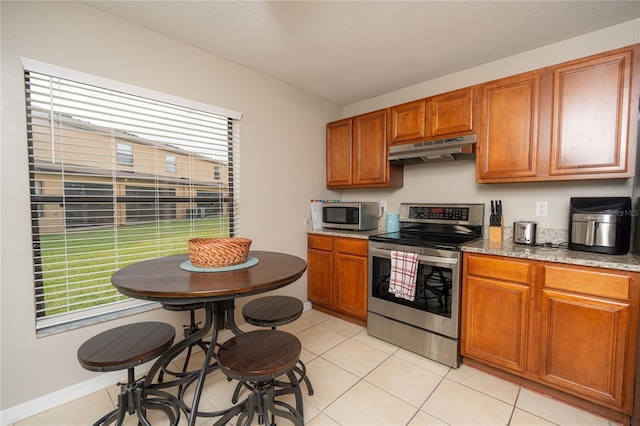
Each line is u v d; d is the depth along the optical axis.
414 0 1.65
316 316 2.96
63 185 1.69
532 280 1.72
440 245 2.04
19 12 1.51
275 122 2.79
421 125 2.50
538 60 2.18
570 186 2.06
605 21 1.84
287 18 1.83
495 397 1.72
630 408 1.44
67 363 1.69
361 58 2.35
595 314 1.52
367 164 2.91
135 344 1.36
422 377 1.92
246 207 2.58
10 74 1.50
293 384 1.49
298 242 3.04
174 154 2.15
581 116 1.78
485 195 2.46
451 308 2.01
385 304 2.38
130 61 1.88
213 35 2.03
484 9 1.73
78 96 1.72
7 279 1.51
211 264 1.53
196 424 1.51
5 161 1.50
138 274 1.41
